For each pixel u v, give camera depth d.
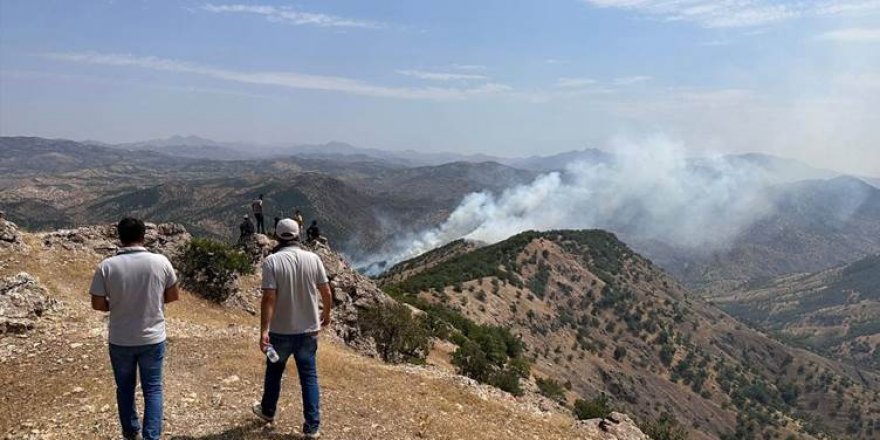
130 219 7.48
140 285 7.28
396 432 10.27
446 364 40.75
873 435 170.38
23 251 20.66
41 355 11.98
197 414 9.42
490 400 14.79
